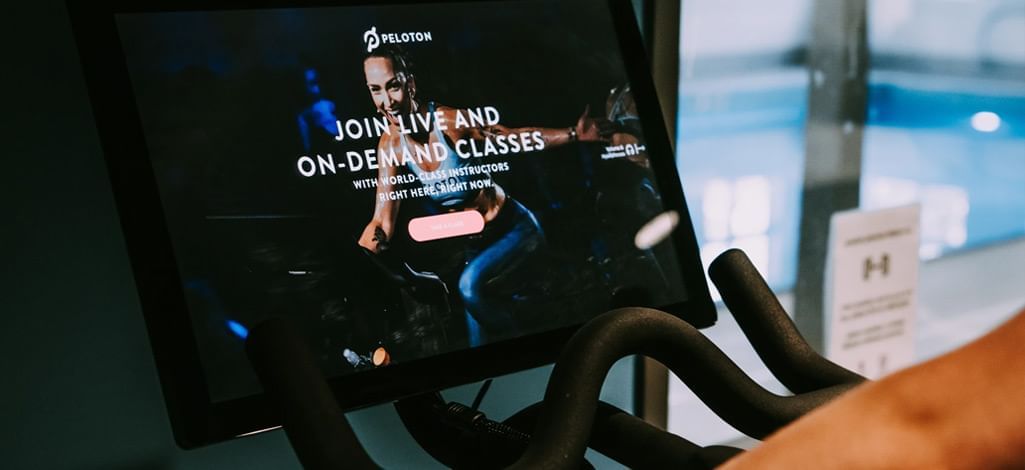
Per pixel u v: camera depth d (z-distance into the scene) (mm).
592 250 938
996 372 189
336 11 869
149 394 1022
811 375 791
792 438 207
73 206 958
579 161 953
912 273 1624
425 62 898
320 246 821
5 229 922
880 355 1617
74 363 975
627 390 1349
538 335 889
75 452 987
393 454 1149
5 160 916
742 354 1557
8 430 946
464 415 845
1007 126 1818
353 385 801
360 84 866
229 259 786
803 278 1610
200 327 765
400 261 849
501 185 912
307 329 800
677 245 987
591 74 980
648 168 993
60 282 958
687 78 1399
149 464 1031
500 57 937
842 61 1568
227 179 797
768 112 1503
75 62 945
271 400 658
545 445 661
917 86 1672
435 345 845
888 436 194
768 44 1475
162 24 797
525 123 935
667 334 723
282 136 826
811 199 1590
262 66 831
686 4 1363
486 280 881
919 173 1720
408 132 878
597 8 997
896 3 1607
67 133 948
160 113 783
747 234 1526
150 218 759
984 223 1834
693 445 719
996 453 181
